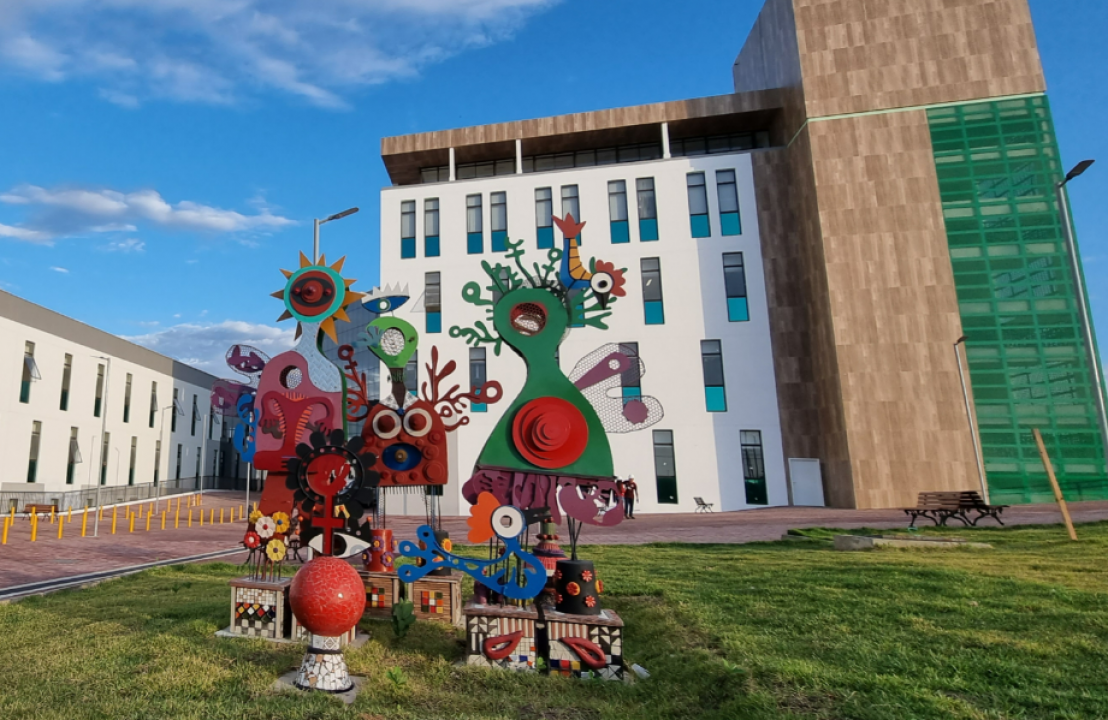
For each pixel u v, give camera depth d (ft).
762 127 103.76
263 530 22.61
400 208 103.65
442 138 105.09
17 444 103.96
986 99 85.56
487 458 21.36
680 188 98.43
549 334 22.54
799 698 14.46
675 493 90.27
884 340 81.92
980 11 87.76
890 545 40.47
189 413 170.81
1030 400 78.54
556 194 100.58
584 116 102.27
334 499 21.43
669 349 94.27
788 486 88.33
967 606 22.47
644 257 97.25
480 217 101.40
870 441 79.97
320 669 16.42
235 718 14.06
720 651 18.17
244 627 21.50
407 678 17.35
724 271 95.35
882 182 85.46
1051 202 81.97
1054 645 17.61
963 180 84.12
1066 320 79.66
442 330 98.12
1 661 18.16
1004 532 47.70
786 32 95.91
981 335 80.48
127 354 139.64
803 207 91.91
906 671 16.07
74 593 29.99
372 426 24.23
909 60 87.86
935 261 82.79
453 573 24.62
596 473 20.88
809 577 29.27
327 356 26.08
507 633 18.67
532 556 19.62
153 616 24.14
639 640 21.56
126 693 15.60
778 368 91.56
